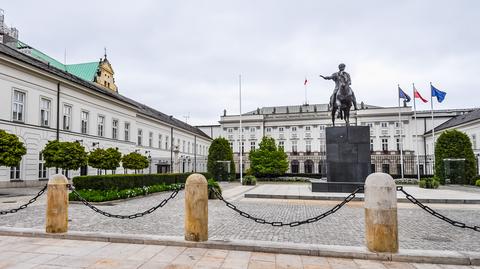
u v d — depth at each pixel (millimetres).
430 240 7457
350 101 17438
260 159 43719
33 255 5797
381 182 5848
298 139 70500
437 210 12594
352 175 16859
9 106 23250
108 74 49281
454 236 7902
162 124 51875
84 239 6895
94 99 33781
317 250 5863
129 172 39531
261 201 15273
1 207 12727
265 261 5512
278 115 72250
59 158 21328
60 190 7301
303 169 68625
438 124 63469
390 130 65500
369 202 5898
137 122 44031
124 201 15375
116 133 38188
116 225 9047
